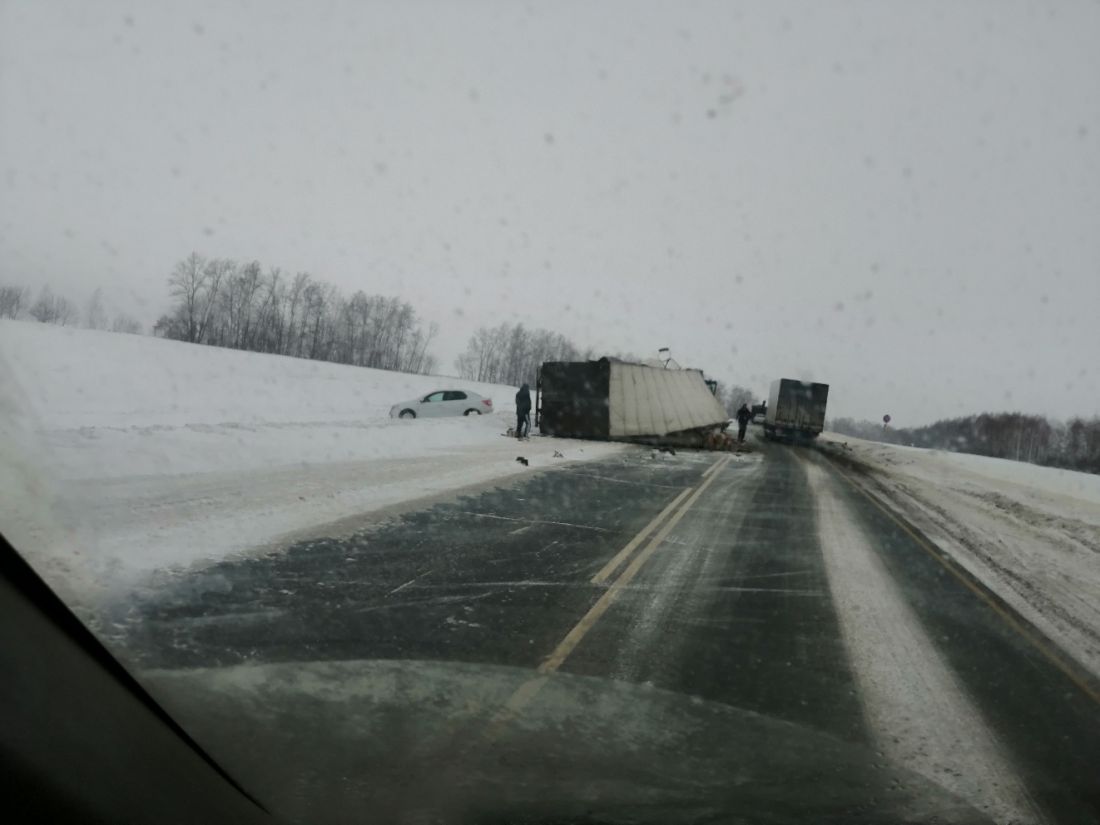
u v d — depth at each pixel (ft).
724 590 23.53
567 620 19.11
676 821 9.36
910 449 149.48
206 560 21.42
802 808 10.07
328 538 26.11
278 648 14.97
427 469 48.11
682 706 13.74
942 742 13.14
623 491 46.16
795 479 63.82
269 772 9.56
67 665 7.89
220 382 120.98
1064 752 13.17
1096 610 25.54
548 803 9.59
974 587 27.09
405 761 10.43
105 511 24.70
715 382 142.92
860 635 19.67
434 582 21.77
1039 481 85.87
